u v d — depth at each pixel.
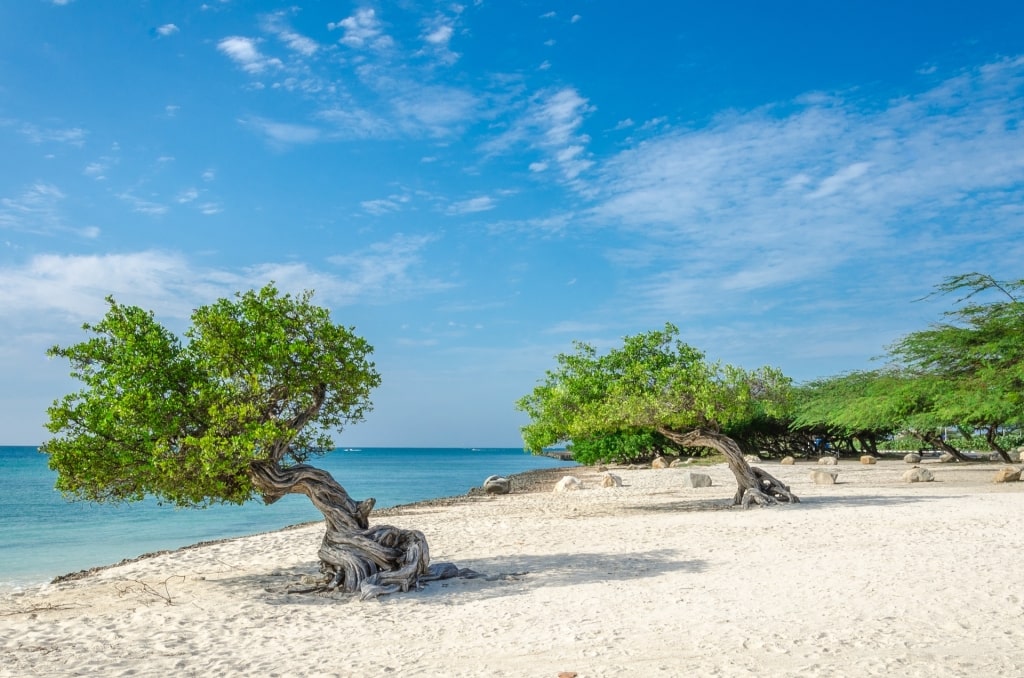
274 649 9.35
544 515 23.81
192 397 12.81
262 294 13.95
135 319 13.21
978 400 33.50
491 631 9.56
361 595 12.44
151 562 17.64
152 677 8.35
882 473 41.03
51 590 15.10
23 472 78.81
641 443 56.72
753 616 9.57
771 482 24.50
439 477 70.38
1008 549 13.69
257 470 13.19
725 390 23.36
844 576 11.84
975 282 36.06
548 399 25.78
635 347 25.05
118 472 12.41
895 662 7.48
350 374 13.81
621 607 10.48
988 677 6.95
